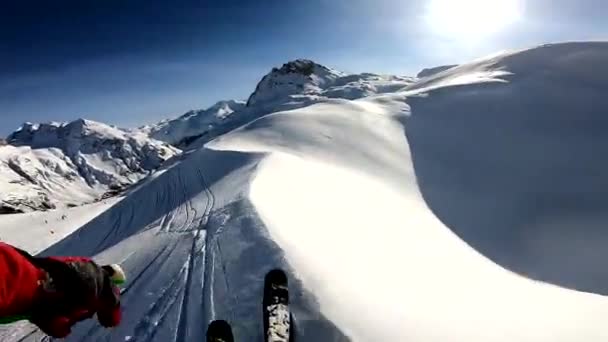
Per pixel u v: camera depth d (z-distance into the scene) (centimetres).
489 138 4541
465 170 3988
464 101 5278
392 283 902
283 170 2480
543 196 3647
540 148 4375
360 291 723
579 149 4334
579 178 3922
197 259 976
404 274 1038
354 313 614
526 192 3691
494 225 3184
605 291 2406
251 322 616
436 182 3719
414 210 2750
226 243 1033
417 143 4412
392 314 660
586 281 2517
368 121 4759
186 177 3481
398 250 1340
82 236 2684
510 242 2986
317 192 2088
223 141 4553
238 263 857
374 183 3212
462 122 4859
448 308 811
